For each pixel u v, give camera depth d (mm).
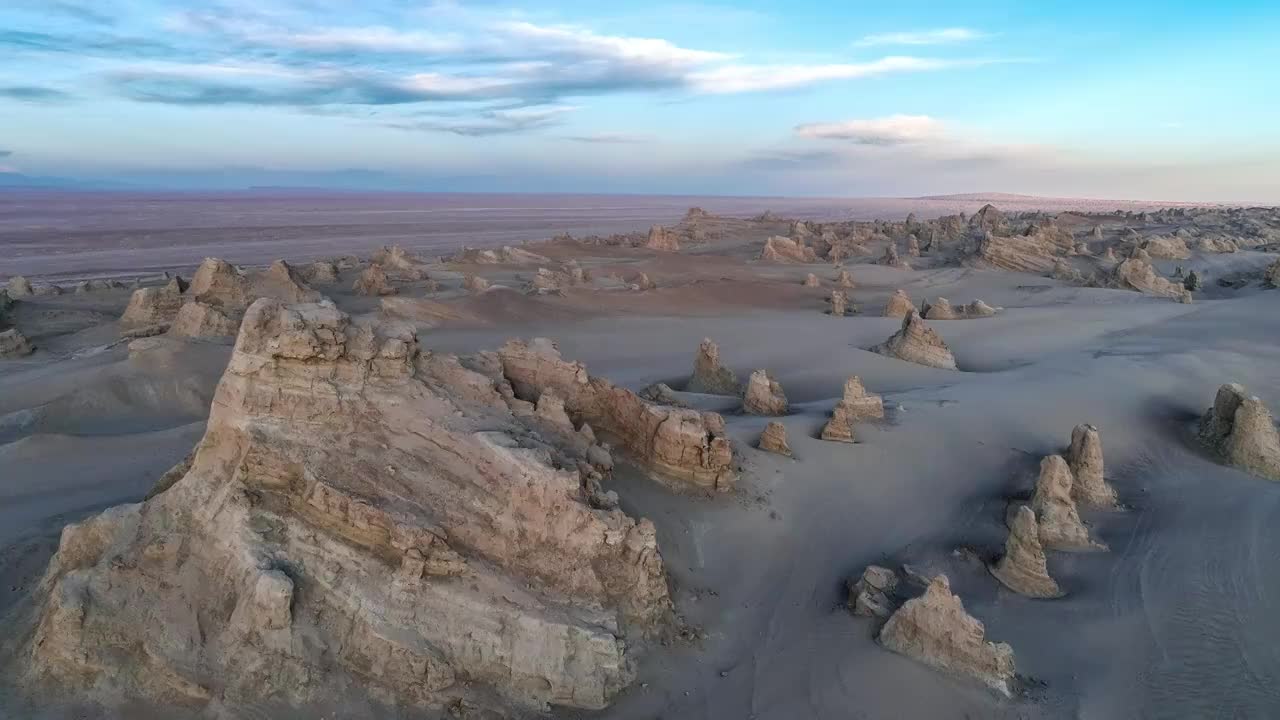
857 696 14531
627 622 14891
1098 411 32844
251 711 11953
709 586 17609
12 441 26906
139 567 13305
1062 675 15891
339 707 12203
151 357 33031
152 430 28641
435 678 12641
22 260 102188
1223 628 17438
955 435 29531
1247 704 14930
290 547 13539
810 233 129125
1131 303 64250
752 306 68062
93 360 35156
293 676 12320
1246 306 57438
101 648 12344
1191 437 30516
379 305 52531
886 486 24828
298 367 14602
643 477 20672
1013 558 19891
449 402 16109
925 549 21078
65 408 29469
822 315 63688
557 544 14672
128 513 14188
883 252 108375
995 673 15227
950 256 98438
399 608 13078
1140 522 23359
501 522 14500
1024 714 14453
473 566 13773
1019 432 30172
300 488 13992
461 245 136625
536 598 13898
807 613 17438
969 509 23891
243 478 13992
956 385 38188
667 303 65875
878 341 52469
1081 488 24922
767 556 19469
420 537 13383
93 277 84688
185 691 12102
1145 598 18859
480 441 15258
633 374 41969
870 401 30781
